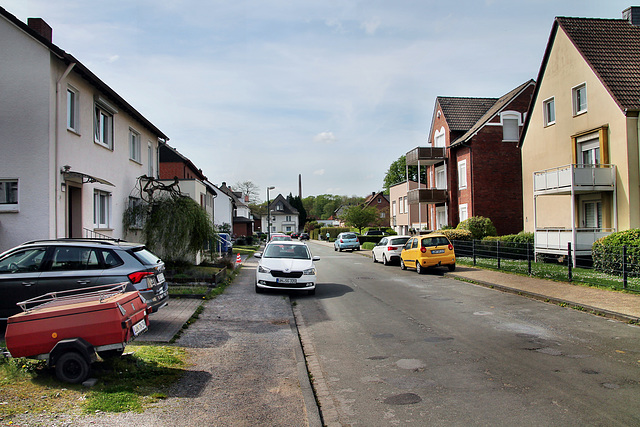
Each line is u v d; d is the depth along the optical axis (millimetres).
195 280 13938
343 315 10398
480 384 5570
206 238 15586
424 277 17469
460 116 33500
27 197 10906
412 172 62438
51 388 4957
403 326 9023
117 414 4434
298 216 105875
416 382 5746
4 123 10945
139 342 7371
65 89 11672
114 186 15016
